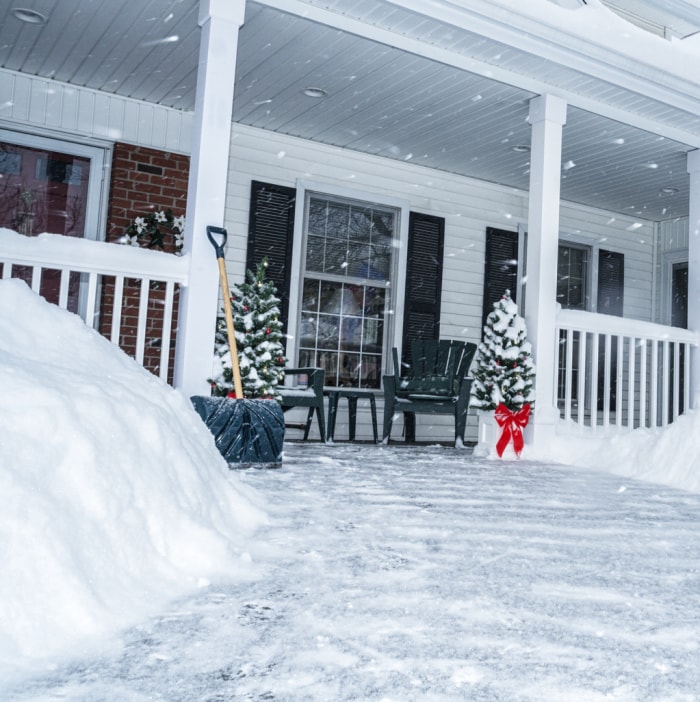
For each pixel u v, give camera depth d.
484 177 7.91
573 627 1.64
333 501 3.11
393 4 4.54
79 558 1.65
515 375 5.28
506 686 1.30
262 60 5.36
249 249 6.68
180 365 4.18
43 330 2.33
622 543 2.54
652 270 9.41
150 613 1.65
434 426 7.52
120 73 5.71
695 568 2.22
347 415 7.10
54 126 5.89
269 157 6.85
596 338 5.66
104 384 2.18
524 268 8.23
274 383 4.34
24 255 3.82
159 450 2.19
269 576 1.97
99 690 1.24
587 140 6.56
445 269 7.76
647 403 9.16
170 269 4.16
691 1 5.94
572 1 5.13
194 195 4.22
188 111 6.42
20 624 1.44
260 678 1.31
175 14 4.71
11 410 1.76
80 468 1.80
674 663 1.44
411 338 7.46
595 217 8.88
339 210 7.25
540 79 5.41
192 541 2.04
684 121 6.11
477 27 4.80
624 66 5.38
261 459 4.07
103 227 6.14
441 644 1.50
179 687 1.26
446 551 2.32
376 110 6.19
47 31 5.05
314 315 7.09
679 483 4.16
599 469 4.75
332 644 1.49
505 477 4.18
